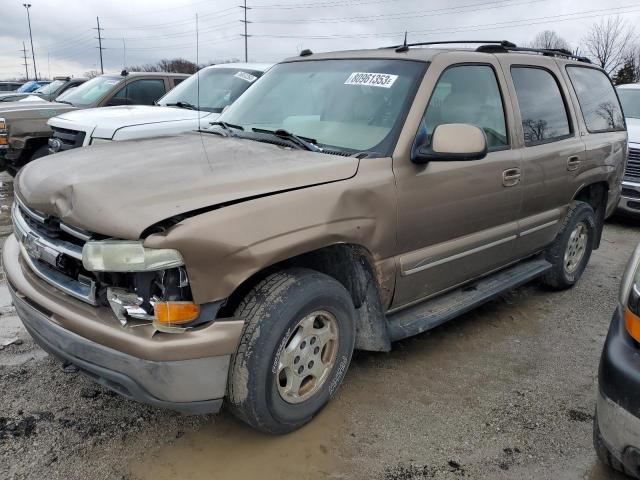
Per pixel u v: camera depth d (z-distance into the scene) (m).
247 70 7.83
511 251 4.10
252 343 2.47
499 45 4.19
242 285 2.60
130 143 3.33
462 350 3.88
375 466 2.67
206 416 3.01
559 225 4.66
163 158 2.85
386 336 3.18
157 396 2.35
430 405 3.18
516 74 4.08
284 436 2.86
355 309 3.15
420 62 3.41
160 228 2.22
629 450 2.18
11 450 2.66
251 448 2.76
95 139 6.04
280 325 2.51
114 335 2.30
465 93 3.59
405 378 3.46
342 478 2.59
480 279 4.13
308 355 2.79
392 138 3.10
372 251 2.95
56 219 2.58
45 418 2.92
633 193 7.35
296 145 3.19
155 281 2.31
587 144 4.68
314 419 3.00
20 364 3.44
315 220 2.61
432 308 3.60
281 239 2.47
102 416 2.96
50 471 2.54
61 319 2.46
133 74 9.07
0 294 4.51
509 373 3.59
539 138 4.18
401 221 3.07
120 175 2.54
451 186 3.33
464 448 2.83
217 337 2.35
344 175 2.83
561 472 2.68
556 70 4.54
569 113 4.59
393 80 3.36
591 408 3.22
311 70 3.84
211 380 2.39
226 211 2.35
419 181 3.13
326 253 2.96
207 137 3.48
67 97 9.50
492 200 3.68
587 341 4.11
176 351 2.26
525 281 4.32
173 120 6.38
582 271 5.21
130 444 2.76
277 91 3.85
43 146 8.45
